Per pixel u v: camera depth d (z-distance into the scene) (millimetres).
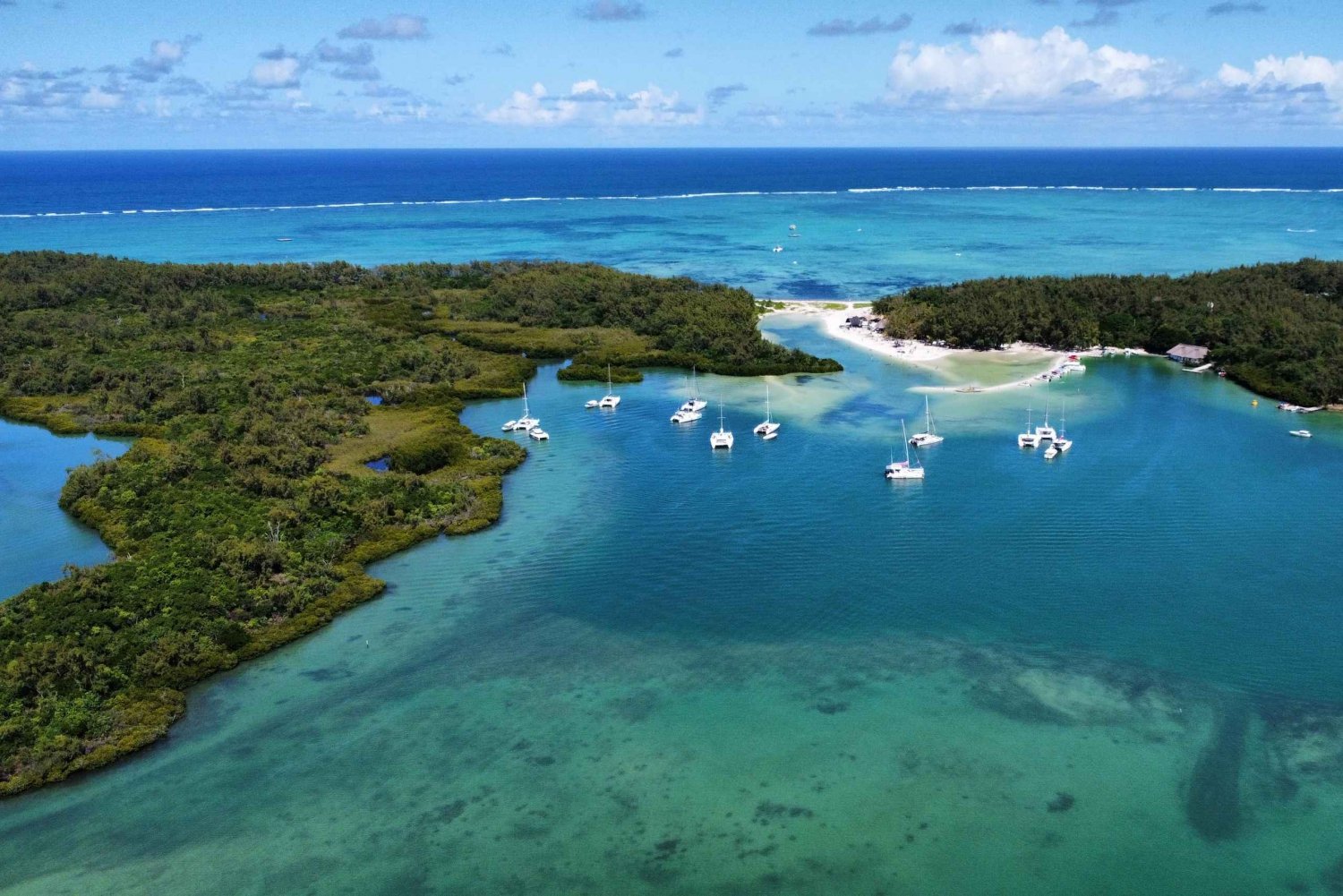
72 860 55500
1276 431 129375
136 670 71500
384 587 88375
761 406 146000
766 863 54781
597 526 101625
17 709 65812
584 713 69375
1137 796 59688
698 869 54406
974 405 144000
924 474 114812
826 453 123500
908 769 62594
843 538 97250
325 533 95938
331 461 118062
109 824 58344
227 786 61750
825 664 75062
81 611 76812
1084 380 158500
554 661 76188
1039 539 96000
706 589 87438
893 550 94188
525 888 53281
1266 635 77562
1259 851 55094
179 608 78938
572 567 92125
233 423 128875
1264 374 152750
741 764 63375
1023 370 165625
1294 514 101000
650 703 70438
